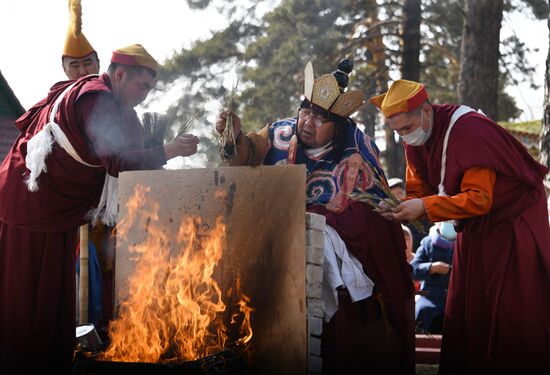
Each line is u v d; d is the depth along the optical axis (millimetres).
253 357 3752
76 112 3967
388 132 18672
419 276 5902
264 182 3795
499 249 3928
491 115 11898
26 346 4051
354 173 4312
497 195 3916
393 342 4312
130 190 4059
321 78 4293
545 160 6156
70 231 4152
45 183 4004
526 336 3824
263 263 3773
